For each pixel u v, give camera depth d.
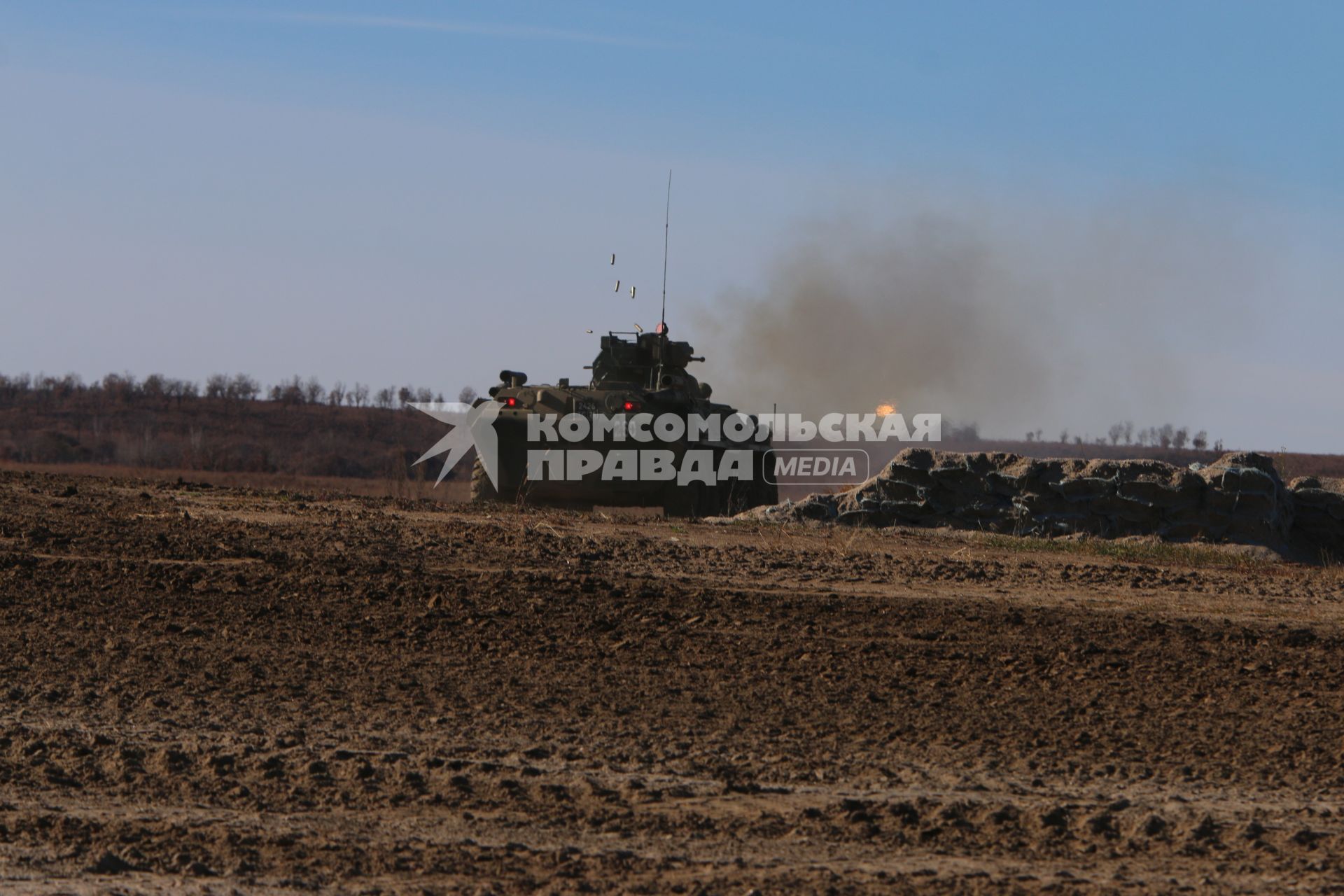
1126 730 30.61
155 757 26.20
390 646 37.41
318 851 21.28
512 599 44.88
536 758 27.06
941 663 37.59
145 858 20.70
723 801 24.61
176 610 41.03
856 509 79.69
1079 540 72.88
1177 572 60.97
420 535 61.47
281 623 39.81
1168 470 77.62
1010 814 23.92
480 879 20.19
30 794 23.86
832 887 20.11
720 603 46.03
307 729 28.64
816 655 38.09
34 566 47.25
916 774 26.62
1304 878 20.94
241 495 81.94
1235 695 34.34
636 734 29.09
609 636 39.78
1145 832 23.11
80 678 32.38
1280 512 78.69
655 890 19.84
